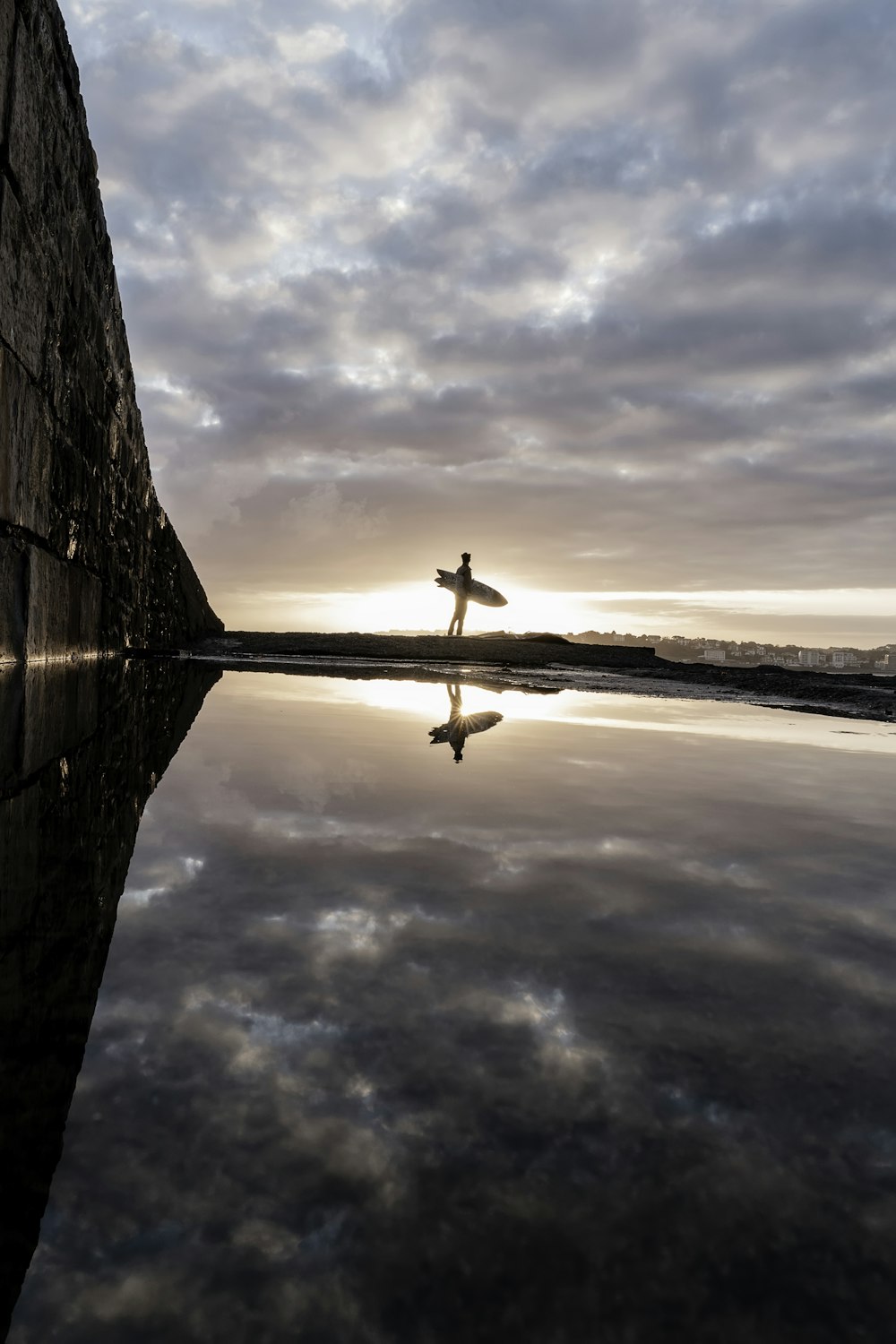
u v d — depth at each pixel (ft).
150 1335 1.62
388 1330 1.66
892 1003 3.31
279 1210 1.98
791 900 4.66
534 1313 1.72
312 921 4.05
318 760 9.51
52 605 18.17
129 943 3.67
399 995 3.23
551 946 3.83
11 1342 1.58
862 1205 2.09
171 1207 1.97
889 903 4.63
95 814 6.38
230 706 16.24
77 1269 1.78
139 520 36.14
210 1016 2.97
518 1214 2.01
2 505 13.89
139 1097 2.42
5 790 7.11
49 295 17.19
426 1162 2.18
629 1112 2.46
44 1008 2.97
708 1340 1.67
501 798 7.46
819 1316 1.74
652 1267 1.86
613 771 9.25
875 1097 2.59
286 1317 1.68
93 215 22.86
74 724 11.56
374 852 5.43
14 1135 2.20
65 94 18.52
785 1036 2.99
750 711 18.78
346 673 30.63
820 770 9.81
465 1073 2.65
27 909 4.12
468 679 29.07
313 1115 2.37
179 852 5.32
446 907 4.34
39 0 15.43
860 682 26.76
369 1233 1.92
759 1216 2.03
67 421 19.84
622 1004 3.23
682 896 4.68
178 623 46.60
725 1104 2.52
